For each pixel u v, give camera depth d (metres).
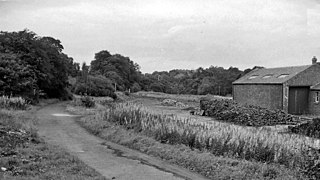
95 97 65.56
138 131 21.31
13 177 9.38
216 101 40.78
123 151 17.67
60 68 66.50
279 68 51.19
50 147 15.09
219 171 13.33
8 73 42.81
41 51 57.09
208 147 16.36
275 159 13.98
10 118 22.28
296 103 44.34
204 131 17.92
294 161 13.51
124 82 113.94
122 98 79.19
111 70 112.19
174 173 13.55
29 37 56.94
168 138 18.45
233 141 15.70
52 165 11.55
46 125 25.84
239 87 53.22
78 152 16.70
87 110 38.59
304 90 44.75
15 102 34.09
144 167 14.29
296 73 44.72
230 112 34.28
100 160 15.22
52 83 61.78
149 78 134.75
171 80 137.75
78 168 11.67
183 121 23.11
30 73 48.56
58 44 82.94
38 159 12.14
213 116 37.62
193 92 109.88
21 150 13.15
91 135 22.59
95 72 107.69
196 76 123.88
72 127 25.59
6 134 15.34
